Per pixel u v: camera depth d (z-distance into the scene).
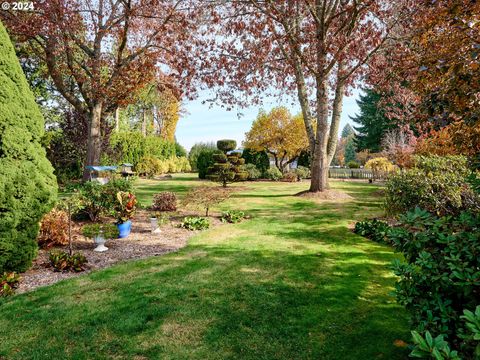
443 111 3.53
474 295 2.12
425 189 6.61
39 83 21.45
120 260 5.43
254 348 2.79
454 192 6.28
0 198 4.33
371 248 6.02
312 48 12.72
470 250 2.16
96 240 6.02
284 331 3.06
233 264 5.12
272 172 25.20
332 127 13.98
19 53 16.73
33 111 5.10
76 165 19.69
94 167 14.40
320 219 8.94
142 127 39.75
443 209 6.35
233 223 8.57
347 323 3.19
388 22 10.80
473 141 3.45
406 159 13.46
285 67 14.12
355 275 4.57
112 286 4.21
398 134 25.30
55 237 6.04
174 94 15.84
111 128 20.38
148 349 2.78
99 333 3.05
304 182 22.81
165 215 9.33
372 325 3.14
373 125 37.28
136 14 13.74
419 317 2.22
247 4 12.02
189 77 12.85
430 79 3.82
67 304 3.67
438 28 4.95
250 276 4.55
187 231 7.61
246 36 11.96
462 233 2.31
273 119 25.53
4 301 3.77
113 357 2.67
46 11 12.17
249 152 27.34
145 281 4.39
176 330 3.10
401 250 2.59
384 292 3.96
